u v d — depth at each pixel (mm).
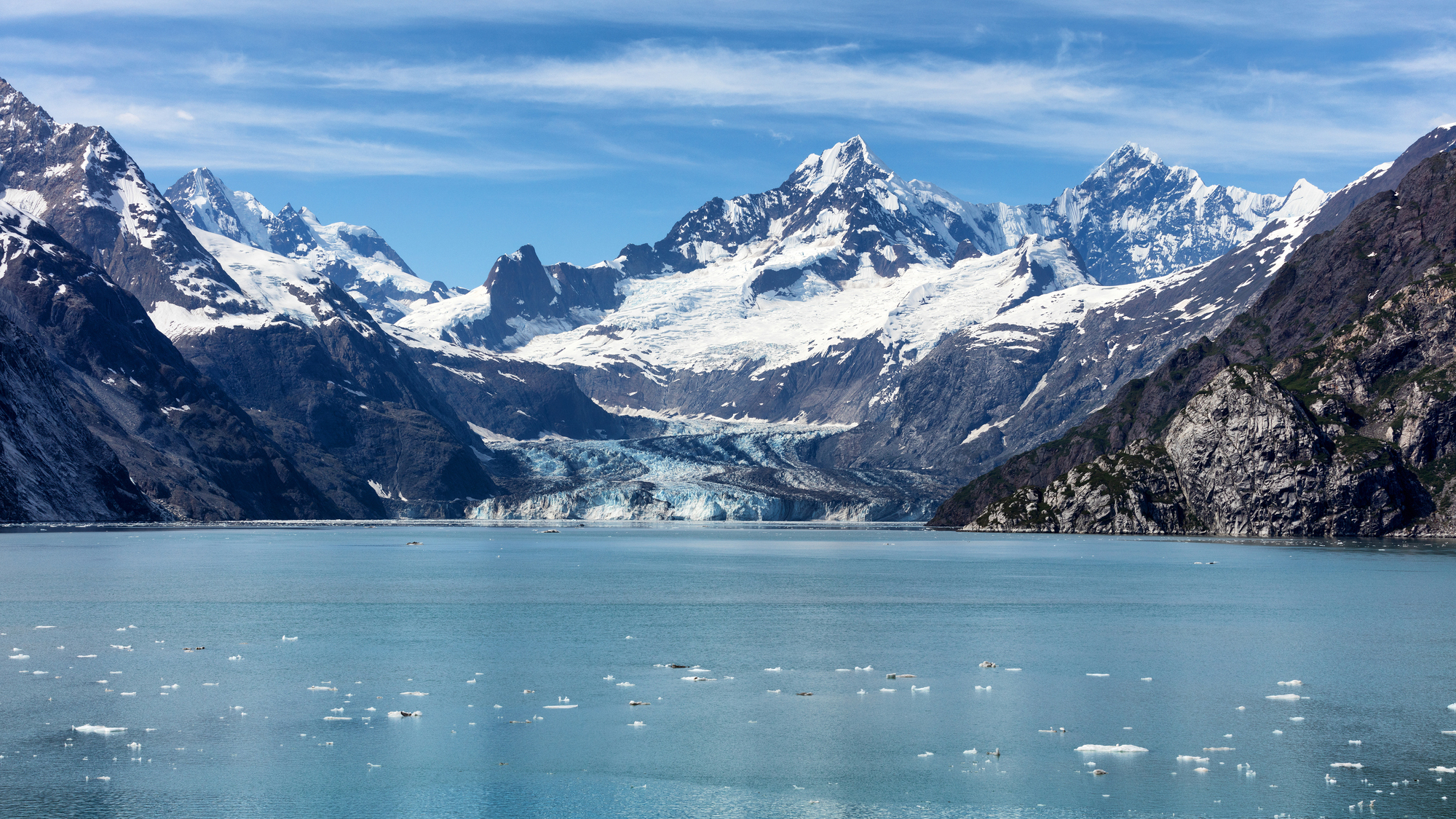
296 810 58656
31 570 186375
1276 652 102750
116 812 58031
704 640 110688
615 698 83250
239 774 64375
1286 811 58656
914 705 81062
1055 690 86000
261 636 111562
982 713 78875
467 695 83875
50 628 116375
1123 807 59375
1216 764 66562
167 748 69375
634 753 68750
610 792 61812
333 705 80500
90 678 89062
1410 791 61625
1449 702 81875
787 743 71125
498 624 122000
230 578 177000
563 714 78250
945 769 65750
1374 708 79688
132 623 120312
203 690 84875
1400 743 70688
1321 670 93438
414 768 65688
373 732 73125
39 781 62781
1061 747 70375
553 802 60188
